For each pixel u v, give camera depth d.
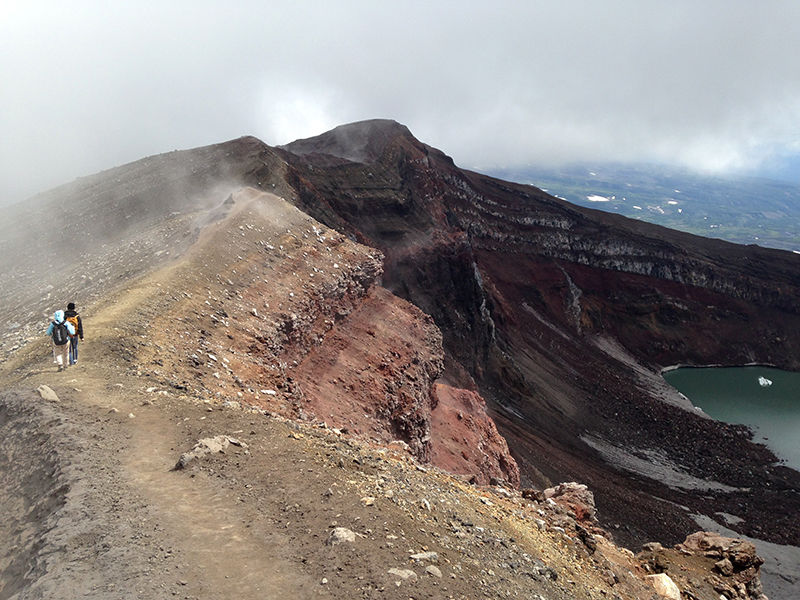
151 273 31.91
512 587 10.70
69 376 18.23
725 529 73.94
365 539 10.30
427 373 46.19
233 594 8.45
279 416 19.73
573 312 169.50
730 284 191.62
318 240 44.06
